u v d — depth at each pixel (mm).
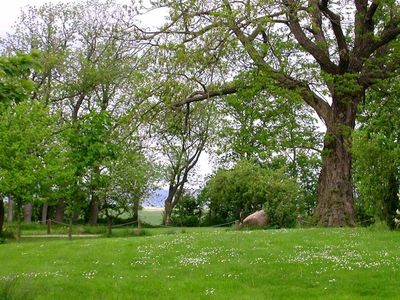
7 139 24719
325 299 10227
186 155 46688
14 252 17484
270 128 24359
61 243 18969
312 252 14781
